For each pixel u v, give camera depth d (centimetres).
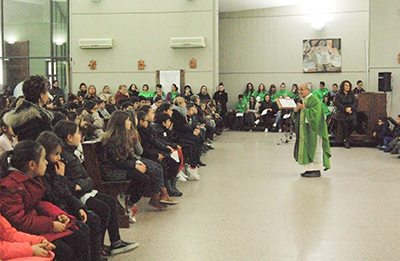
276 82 1870
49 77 1630
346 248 430
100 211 390
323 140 805
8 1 1611
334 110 1294
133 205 507
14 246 258
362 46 1788
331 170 871
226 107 1733
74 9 1616
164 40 1612
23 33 1622
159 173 552
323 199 630
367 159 1016
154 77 1620
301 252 419
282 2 1794
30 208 297
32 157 292
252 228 495
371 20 1323
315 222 517
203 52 1603
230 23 1897
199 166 915
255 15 1877
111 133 478
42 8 1614
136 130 551
